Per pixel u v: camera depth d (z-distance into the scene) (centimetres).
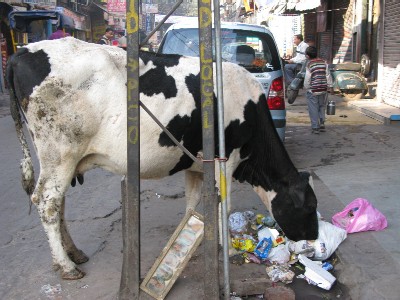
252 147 322
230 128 306
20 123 293
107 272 311
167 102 285
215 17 238
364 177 476
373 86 1111
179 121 290
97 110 275
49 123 276
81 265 320
